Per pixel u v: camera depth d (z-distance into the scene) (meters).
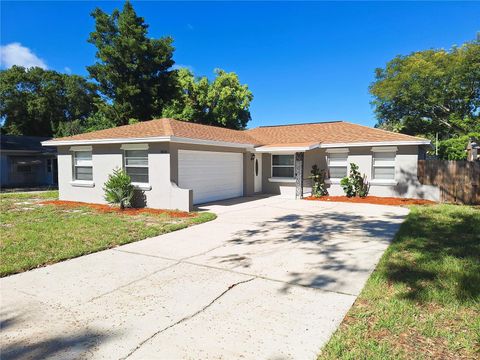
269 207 12.97
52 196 17.59
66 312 4.02
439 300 4.11
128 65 28.84
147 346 3.25
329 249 6.77
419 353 3.02
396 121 36.44
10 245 6.98
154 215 10.84
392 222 9.61
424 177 14.30
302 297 4.39
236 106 38.28
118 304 4.24
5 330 3.59
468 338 3.25
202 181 14.06
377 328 3.50
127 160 13.20
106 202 13.74
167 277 5.23
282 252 6.61
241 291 4.63
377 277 4.94
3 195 18.11
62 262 6.04
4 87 37.75
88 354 3.12
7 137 28.95
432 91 28.97
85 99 42.53
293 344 3.25
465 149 23.28
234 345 3.25
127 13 29.45
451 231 7.97
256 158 17.86
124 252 6.70
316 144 15.87
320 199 15.38
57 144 14.98
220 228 9.02
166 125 13.59
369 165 15.34
